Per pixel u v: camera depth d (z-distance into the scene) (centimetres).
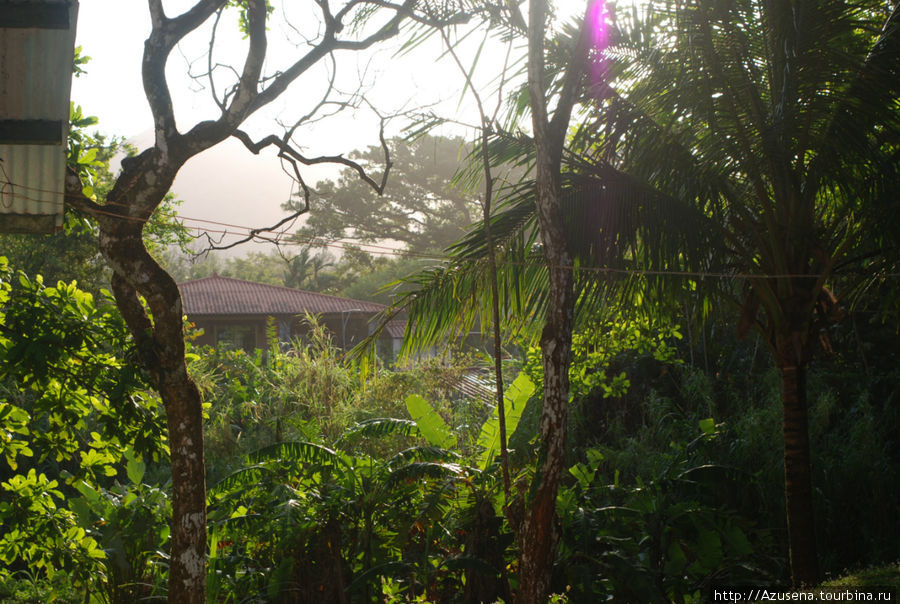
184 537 553
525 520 579
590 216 694
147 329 565
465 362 1345
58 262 1730
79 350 661
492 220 747
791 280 691
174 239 1788
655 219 693
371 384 1305
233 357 1514
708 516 839
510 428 895
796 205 688
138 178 537
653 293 755
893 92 621
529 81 597
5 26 396
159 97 542
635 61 688
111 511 901
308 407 1290
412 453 845
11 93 427
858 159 670
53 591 952
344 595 767
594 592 761
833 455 1039
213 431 1308
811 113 648
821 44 619
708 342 1277
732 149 691
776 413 1062
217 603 791
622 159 734
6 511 779
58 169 475
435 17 627
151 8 548
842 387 1143
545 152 593
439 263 777
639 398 1312
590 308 763
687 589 830
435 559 827
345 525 838
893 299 757
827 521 985
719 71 652
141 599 823
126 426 674
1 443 750
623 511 848
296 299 3047
